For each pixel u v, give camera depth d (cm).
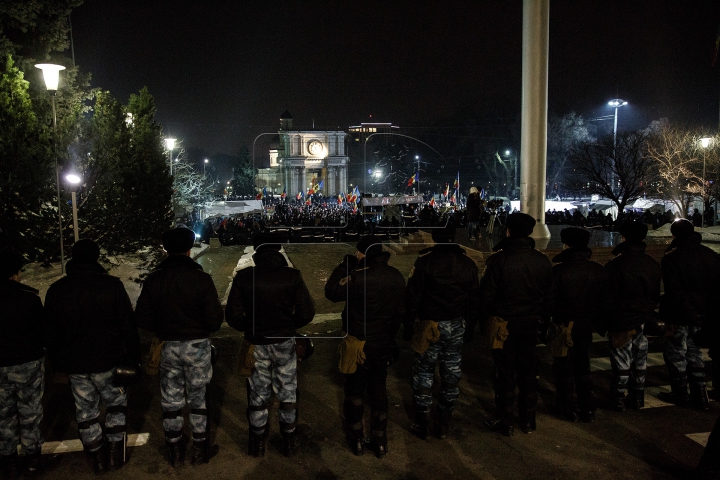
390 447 459
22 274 952
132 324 421
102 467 418
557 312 497
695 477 375
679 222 544
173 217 1136
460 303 456
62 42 1185
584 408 506
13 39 1120
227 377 629
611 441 469
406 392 586
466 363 685
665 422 508
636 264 507
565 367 511
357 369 440
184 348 416
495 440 472
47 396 572
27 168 823
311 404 550
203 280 418
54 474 418
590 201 4572
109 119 997
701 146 2758
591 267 493
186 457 443
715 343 401
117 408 421
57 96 1066
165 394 420
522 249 466
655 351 745
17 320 399
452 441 470
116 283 414
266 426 442
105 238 969
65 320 399
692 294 523
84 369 403
